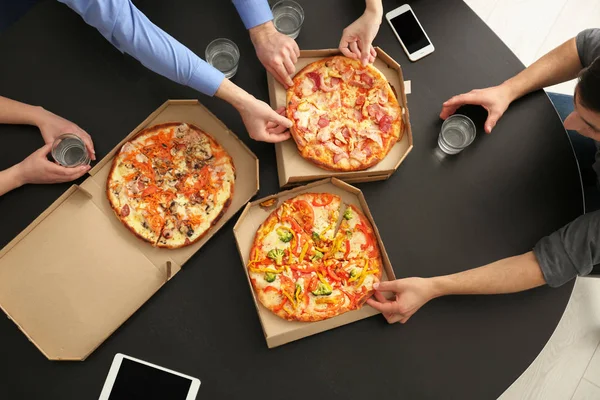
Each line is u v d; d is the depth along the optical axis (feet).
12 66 4.52
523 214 4.63
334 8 4.97
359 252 4.34
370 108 4.64
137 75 4.60
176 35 4.73
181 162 4.42
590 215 4.40
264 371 4.09
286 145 4.54
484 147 4.76
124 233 4.23
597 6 8.29
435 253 4.50
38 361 3.97
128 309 4.07
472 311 4.37
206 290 4.20
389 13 4.96
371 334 4.24
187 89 4.64
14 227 4.23
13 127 4.41
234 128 4.63
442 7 5.07
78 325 4.01
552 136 4.83
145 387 3.95
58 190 4.33
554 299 4.45
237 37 4.79
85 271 4.10
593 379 6.84
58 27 4.61
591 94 3.85
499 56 5.01
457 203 4.61
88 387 3.96
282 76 4.54
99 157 4.44
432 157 4.70
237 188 4.43
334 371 4.13
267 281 4.17
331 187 4.51
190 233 4.25
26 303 4.01
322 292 4.20
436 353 4.25
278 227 4.32
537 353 4.30
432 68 4.91
